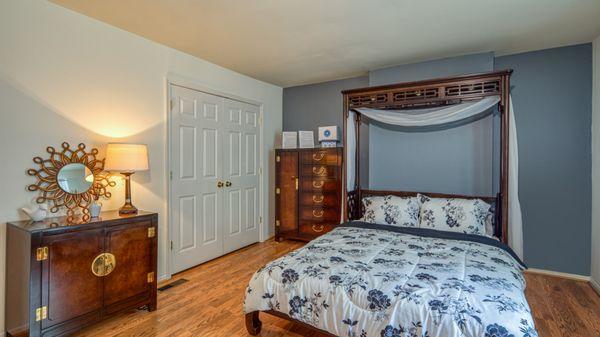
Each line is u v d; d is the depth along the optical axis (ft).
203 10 7.75
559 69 10.29
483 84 9.43
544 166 10.55
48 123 7.42
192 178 11.23
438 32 9.05
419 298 5.13
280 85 15.57
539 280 10.03
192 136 11.19
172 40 9.71
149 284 8.01
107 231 7.20
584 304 8.39
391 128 12.08
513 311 4.70
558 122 10.35
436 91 10.07
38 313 6.13
